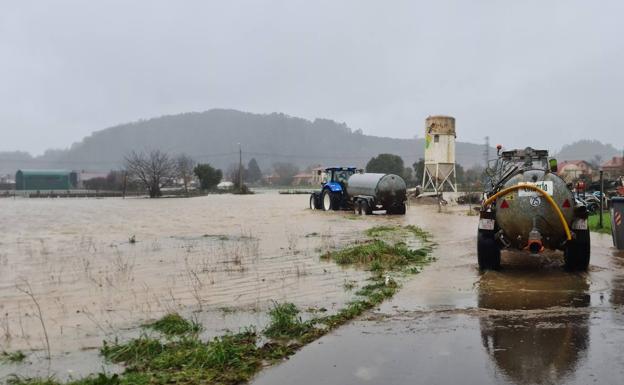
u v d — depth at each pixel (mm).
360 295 7531
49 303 7566
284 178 137250
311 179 131250
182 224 21469
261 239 15320
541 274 8703
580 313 6078
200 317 6578
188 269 10172
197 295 7836
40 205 43125
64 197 68938
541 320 5836
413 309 6562
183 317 6582
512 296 7090
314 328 5828
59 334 6031
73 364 5035
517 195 8617
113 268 10477
